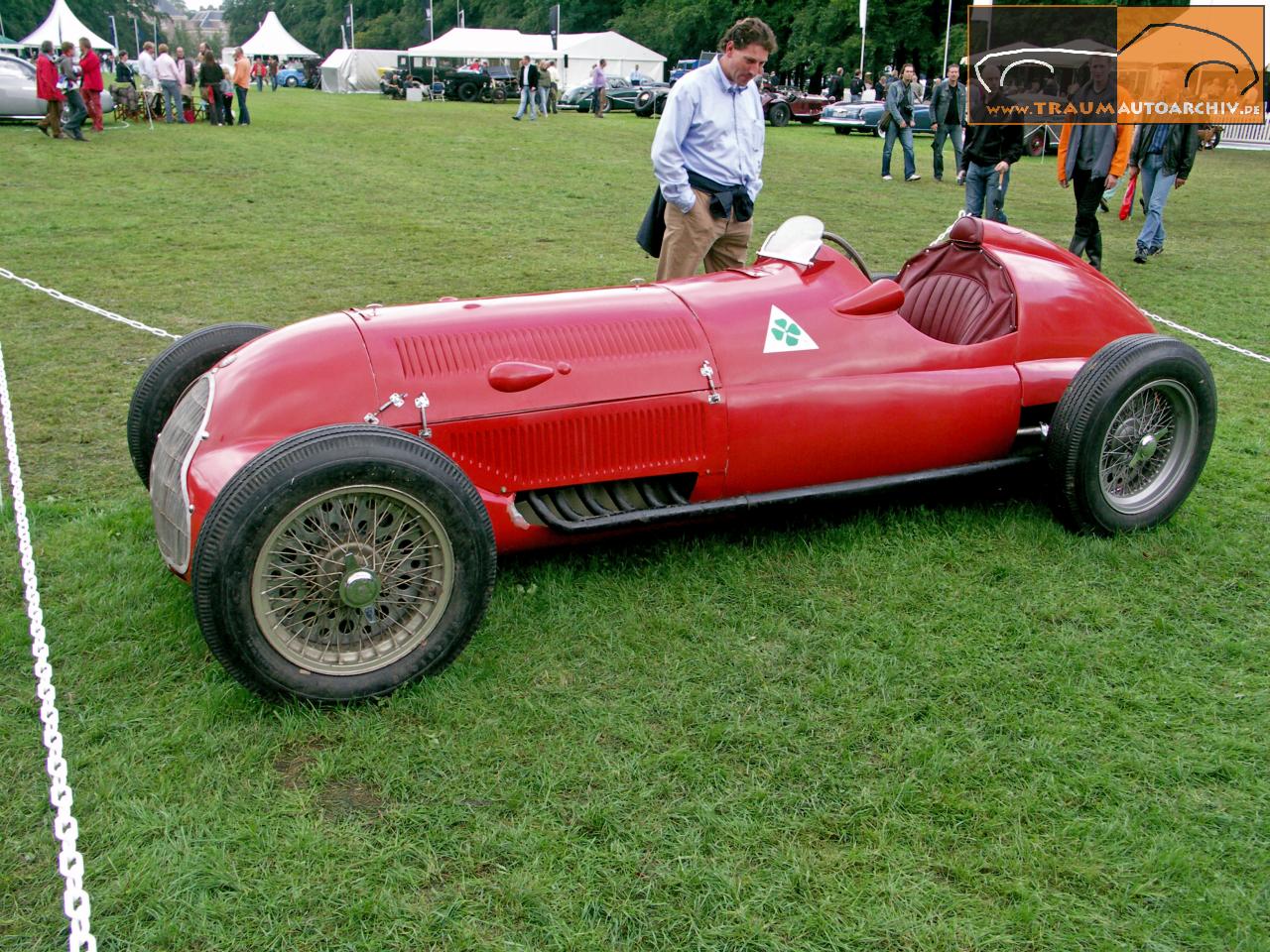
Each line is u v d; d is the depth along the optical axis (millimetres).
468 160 16594
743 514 3566
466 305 3461
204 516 2723
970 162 10117
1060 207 12969
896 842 2383
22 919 2137
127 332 6602
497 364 3201
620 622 3279
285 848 2326
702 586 3510
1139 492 3971
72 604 3312
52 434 4879
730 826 2410
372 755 2631
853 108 25859
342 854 2320
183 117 23484
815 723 2805
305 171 14773
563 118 27609
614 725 2779
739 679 2998
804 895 2227
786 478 3637
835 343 3654
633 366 3355
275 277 8211
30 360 5988
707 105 4926
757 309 3609
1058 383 3980
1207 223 12117
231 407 3014
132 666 2984
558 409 3229
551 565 3615
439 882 2254
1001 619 3340
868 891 2238
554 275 8391
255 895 2201
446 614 2863
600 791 2525
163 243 9469
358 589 2734
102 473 4457
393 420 3066
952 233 4340
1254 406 5559
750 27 4750
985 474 3916
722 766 2625
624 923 2152
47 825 2395
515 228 10539
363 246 9492
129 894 2188
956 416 3814
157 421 3627
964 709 2881
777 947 2094
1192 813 2492
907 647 3154
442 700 2844
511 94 37125
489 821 2426
